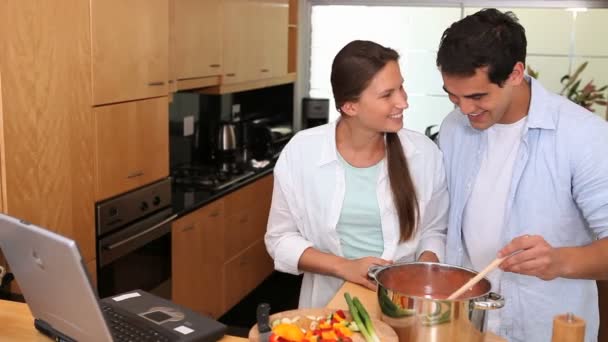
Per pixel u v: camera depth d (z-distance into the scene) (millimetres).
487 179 1839
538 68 5234
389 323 1404
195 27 3576
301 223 1979
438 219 1990
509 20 1545
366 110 1729
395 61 1725
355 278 1762
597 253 1571
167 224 3217
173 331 1460
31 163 2379
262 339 1346
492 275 1855
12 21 2242
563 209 1763
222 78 3967
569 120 1711
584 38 5098
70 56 2518
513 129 1788
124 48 2828
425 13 5391
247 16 4262
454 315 1323
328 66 5719
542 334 1841
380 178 1875
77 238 2639
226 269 3945
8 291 2094
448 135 1943
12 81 2264
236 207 4004
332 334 1327
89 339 1344
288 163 1939
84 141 2633
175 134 4312
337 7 5594
